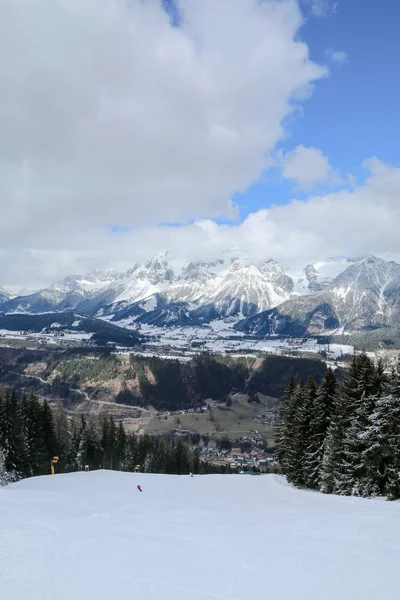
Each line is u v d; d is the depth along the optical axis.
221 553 17.14
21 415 80.62
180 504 35.19
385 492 41.47
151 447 119.25
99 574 14.02
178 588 12.88
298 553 16.98
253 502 36.38
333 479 47.78
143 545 18.38
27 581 13.11
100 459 106.69
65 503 32.25
